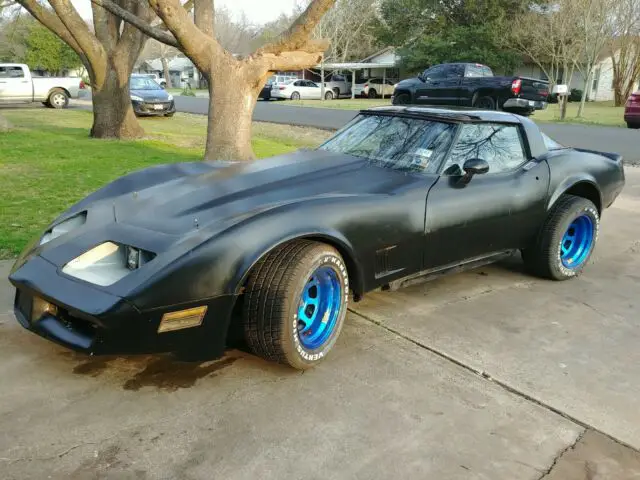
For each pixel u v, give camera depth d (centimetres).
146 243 288
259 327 297
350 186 362
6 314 376
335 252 318
